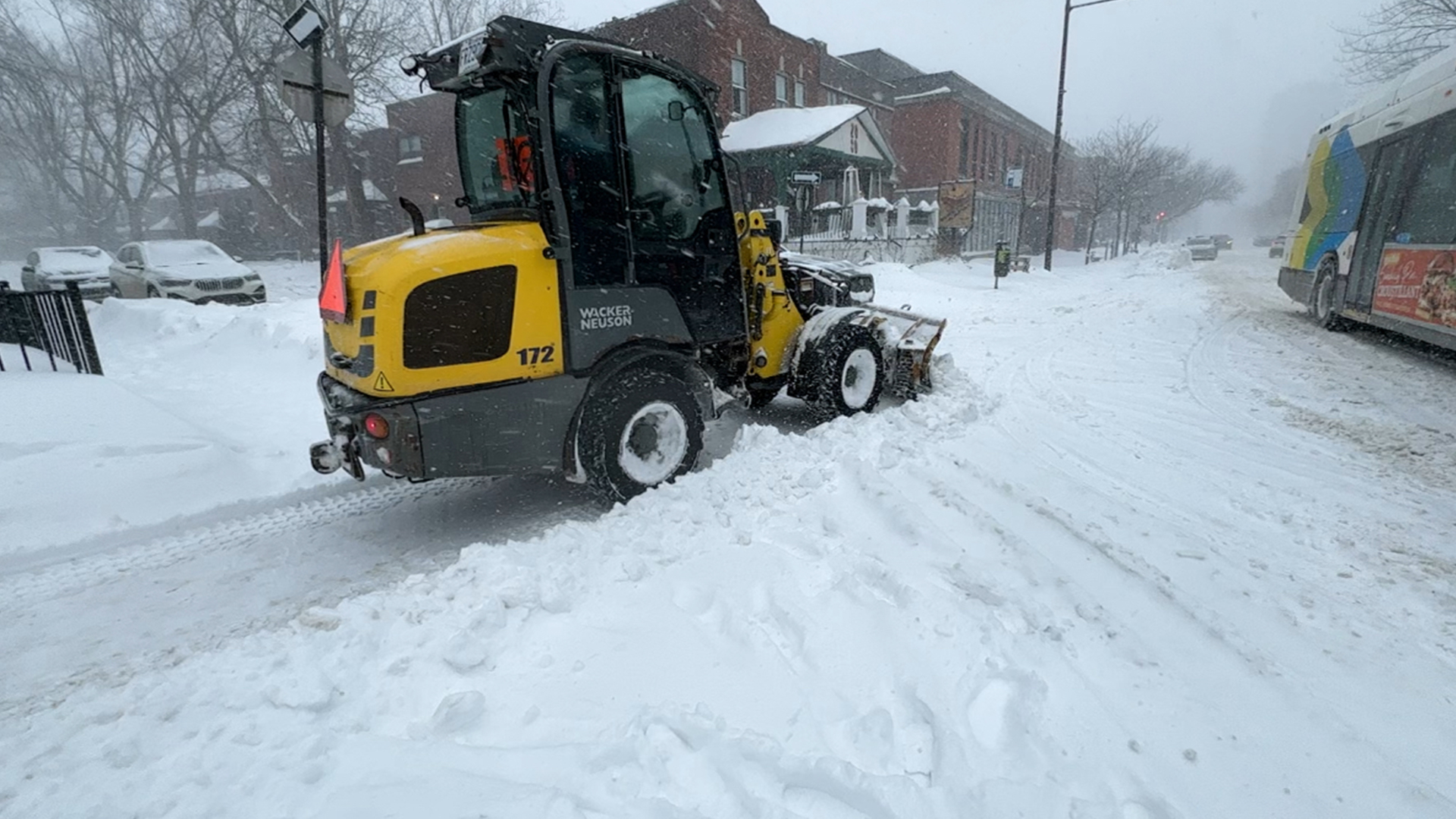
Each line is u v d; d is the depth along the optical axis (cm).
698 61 2208
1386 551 355
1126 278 2236
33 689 278
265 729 231
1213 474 468
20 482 421
